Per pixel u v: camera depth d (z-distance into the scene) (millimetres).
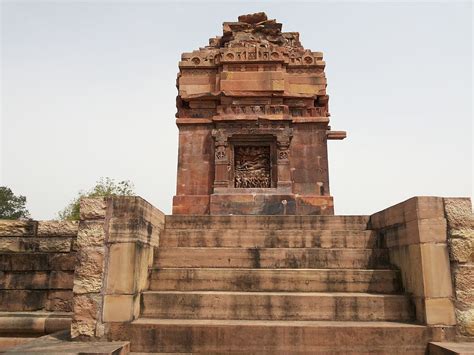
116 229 6867
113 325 6375
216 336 6223
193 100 15250
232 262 8195
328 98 15344
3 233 9258
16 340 8188
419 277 6672
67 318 8281
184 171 14578
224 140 14539
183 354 6086
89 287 6527
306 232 8812
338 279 7535
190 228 9711
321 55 15688
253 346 6172
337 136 15500
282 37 16609
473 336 6242
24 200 56938
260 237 8820
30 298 8914
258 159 14984
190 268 7816
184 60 15727
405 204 7352
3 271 9047
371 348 6160
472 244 6613
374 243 8695
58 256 9125
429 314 6379
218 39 16812
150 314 6902
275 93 14961
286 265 8164
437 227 6750
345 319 6797
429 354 6133
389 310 6824
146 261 7570
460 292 6445
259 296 6934
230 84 15070
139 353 6141
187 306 6918
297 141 14781
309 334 6195
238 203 13805
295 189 14344
